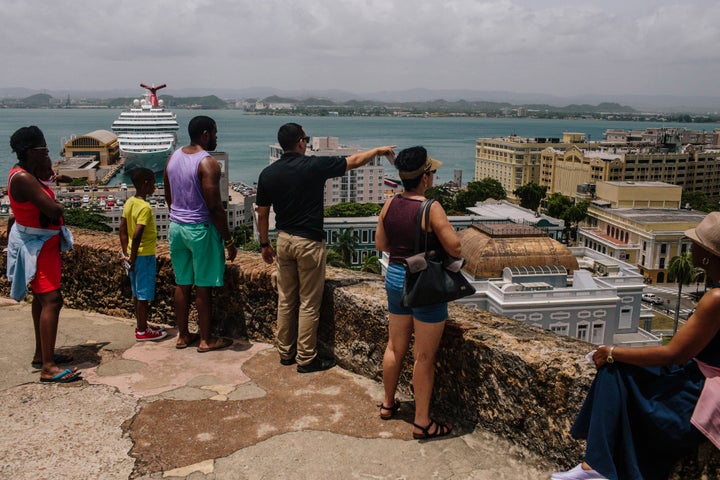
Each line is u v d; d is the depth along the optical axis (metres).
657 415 3.13
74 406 4.96
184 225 5.92
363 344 5.52
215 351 6.19
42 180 5.35
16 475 4.01
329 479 3.99
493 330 4.60
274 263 6.57
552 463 4.02
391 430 4.61
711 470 3.09
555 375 3.93
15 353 6.12
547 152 182.12
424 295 4.12
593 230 120.00
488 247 50.72
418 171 4.33
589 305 47.00
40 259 5.32
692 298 90.88
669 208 117.75
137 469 4.09
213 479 3.99
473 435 4.49
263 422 4.71
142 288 6.36
